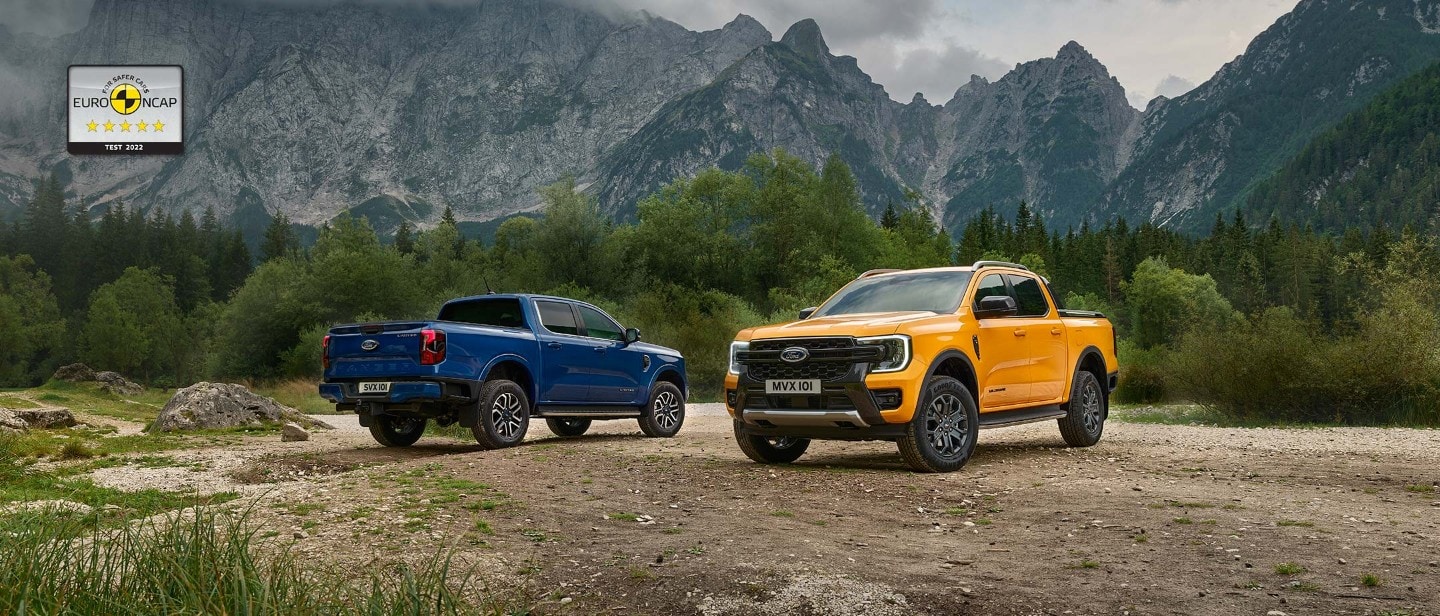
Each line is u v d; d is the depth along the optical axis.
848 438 8.46
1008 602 4.15
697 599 4.25
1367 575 4.50
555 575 4.69
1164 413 18.08
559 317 12.56
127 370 98.00
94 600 3.29
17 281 112.19
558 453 10.27
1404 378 14.59
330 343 11.24
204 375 63.25
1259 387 15.51
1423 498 6.96
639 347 13.56
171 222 182.38
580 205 55.66
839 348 8.35
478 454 10.13
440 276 65.19
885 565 4.87
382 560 4.93
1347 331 15.51
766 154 65.88
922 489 7.50
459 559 4.98
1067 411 10.56
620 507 6.73
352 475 8.41
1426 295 17.30
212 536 3.64
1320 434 12.46
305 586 3.60
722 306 43.00
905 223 78.75
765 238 63.19
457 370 10.77
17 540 3.68
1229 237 158.88
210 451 11.64
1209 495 7.12
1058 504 6.79
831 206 63.06
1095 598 4.21
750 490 7.54
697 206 65.19
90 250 152.75
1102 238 148.12
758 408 8.80
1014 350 9.59
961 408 8.73
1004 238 143.25
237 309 58.50
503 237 94.19
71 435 13.79
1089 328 11.05
